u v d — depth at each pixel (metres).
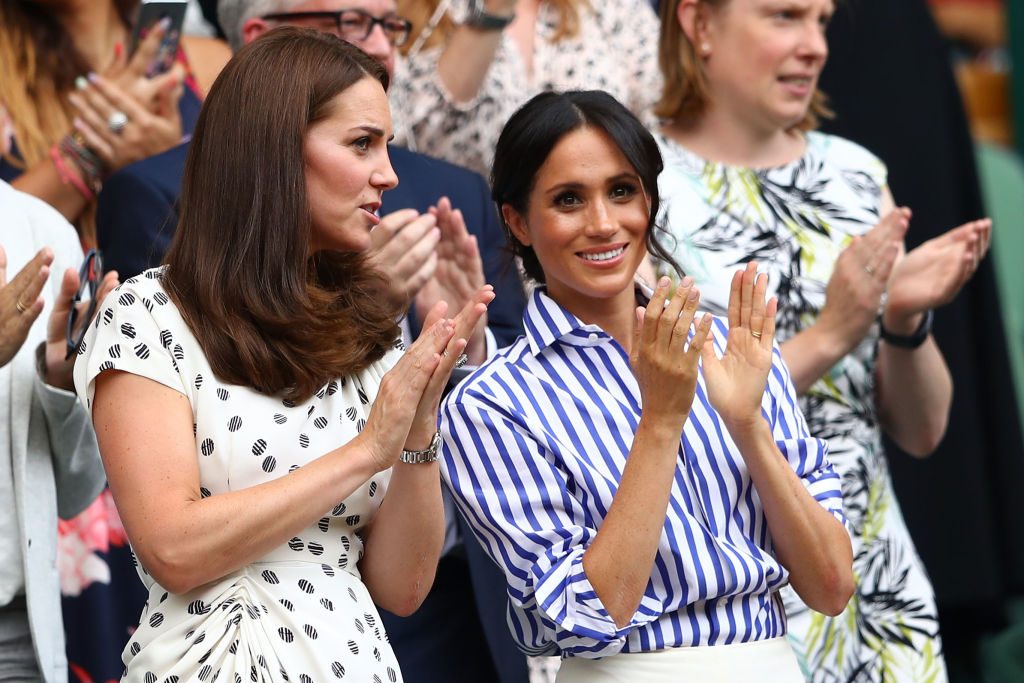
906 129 21.45
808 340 15.43
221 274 11.41
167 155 15.27
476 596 15.03
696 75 16.59
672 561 12.08
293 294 11.49
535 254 13.23
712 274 15.89
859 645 15.84
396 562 11.94
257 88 11.62
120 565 16.39
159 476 10.84
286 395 11.45
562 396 12.60
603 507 12.27
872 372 16.55
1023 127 28.27
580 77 19.34
